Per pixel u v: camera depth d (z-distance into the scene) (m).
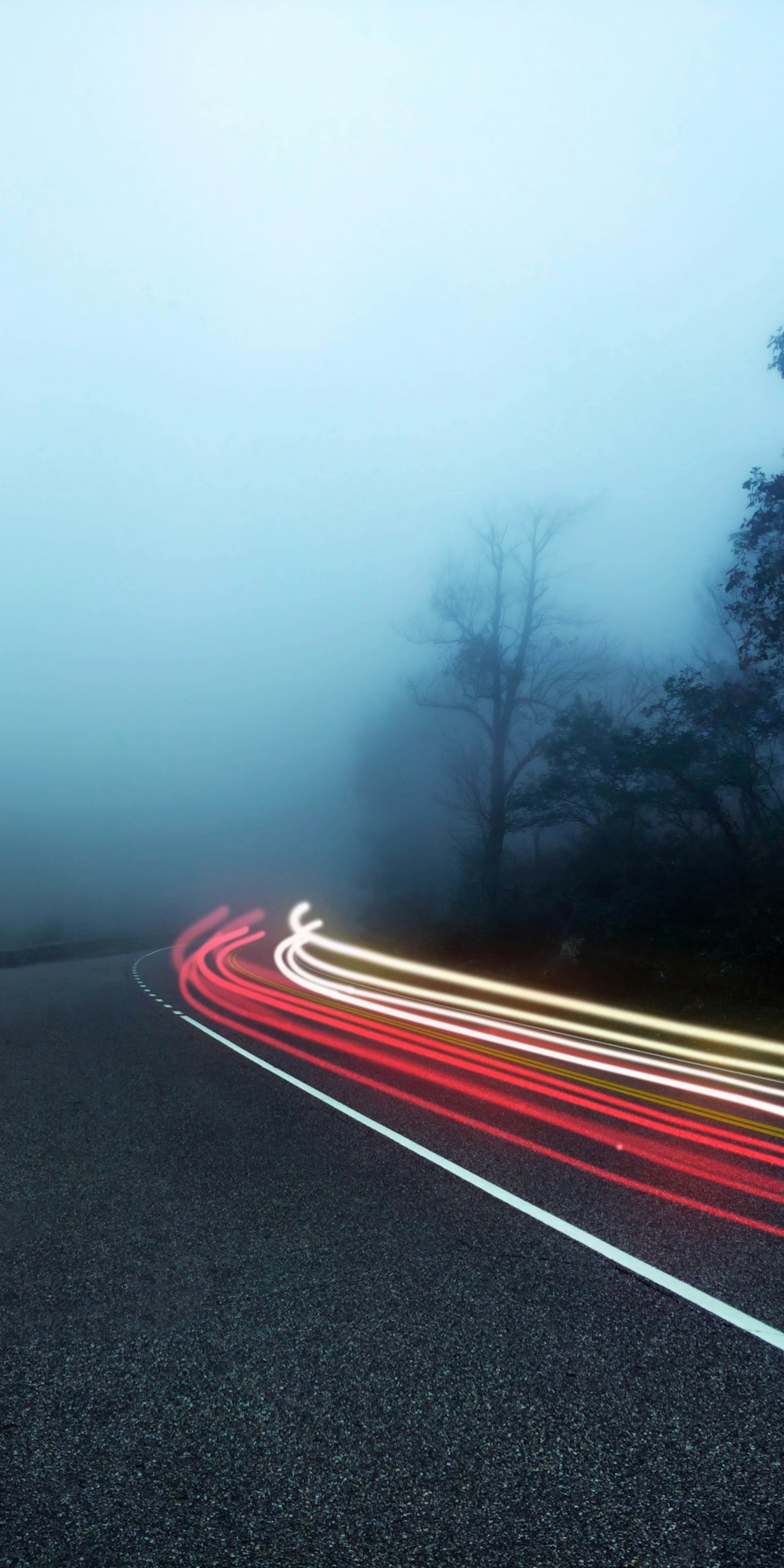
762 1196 5.13
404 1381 3.04
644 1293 3.77
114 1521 2.31
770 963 15.89
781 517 17.83
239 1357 3.21
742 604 18.75
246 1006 15.82
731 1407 2.86
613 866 22.06
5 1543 2.22
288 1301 3.69
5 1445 2.66
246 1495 2.42
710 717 19.47
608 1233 4.49
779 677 18.58
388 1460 2.58
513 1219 4.70
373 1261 4.11
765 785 20.33
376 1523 2.30
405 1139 6.39
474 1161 5.81
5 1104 7.57
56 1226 4.61
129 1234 4.49
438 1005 17.55
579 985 19.69
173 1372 3.11
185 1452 2.62
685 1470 2.52
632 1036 13.93
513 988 21.00
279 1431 2.73
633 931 19.98
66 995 17.64
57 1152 6.02
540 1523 2.30
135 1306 3.65
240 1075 8.95
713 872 19.08
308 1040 11.62
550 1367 3.13
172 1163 5.77
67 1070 9.20
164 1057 10.07
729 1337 3.36
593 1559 2.16
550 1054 11.29
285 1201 5.00
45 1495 2.42
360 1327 3.45
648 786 21.36
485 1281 3.89
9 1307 3.66
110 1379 3.06
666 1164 5.80
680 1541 2.23
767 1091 9.06
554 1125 6.89
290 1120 6.98
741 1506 2.37
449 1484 2.46
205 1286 3.85
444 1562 2.15
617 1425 2.75
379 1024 13.74
